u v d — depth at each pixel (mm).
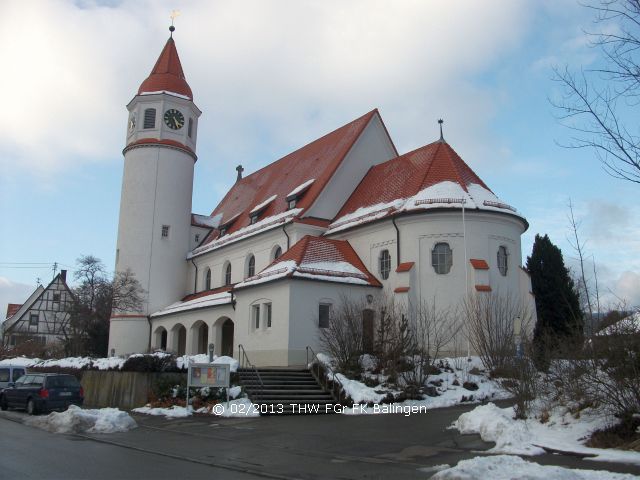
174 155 46531
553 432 12844
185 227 46812
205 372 21016
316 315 27844
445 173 30703
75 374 30453
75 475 9859
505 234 29641
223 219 48500
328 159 38031
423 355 21906
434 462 11242
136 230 45031
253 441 14484
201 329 39906
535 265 33844
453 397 20750
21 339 67438
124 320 43594
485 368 23484
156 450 13180
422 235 29000
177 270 45781
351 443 13719
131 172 46031
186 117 47656
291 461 11648
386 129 38812
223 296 35844
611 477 8617
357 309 24766
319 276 28266
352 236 32594
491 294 27219
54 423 17250
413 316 27312
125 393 24766
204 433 16141
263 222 38125
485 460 9398
